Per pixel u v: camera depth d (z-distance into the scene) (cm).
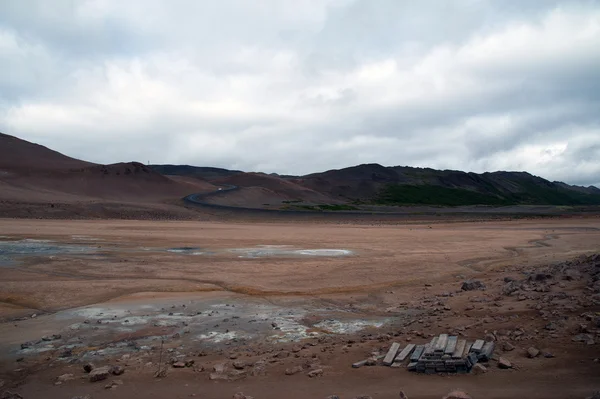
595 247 4503
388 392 991
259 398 999
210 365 1284
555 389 936
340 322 1828
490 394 936
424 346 1277
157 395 1051
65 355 1428
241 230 6419
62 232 5475
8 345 1537
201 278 2770
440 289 2447
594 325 1281
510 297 1844
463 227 7519
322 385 1071
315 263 3331
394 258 3619
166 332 1694
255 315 1958
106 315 1948
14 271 2892
